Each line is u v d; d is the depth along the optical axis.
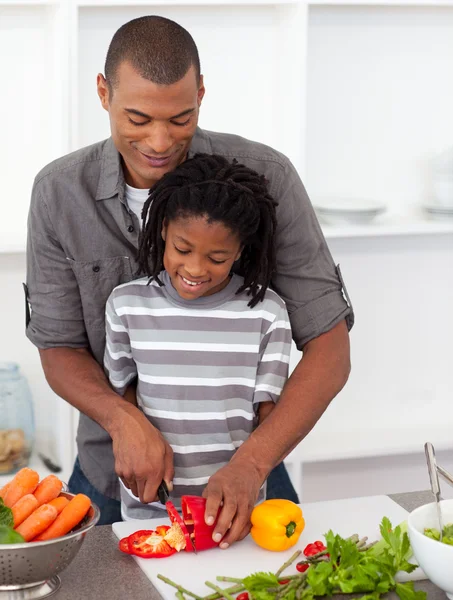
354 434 2.81
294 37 2.41
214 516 1.30
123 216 1.61
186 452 1.55
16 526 1.23
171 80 1.38
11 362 2.50
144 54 1.38
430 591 1.22
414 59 2.68
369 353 2.84
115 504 1.81
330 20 2.59
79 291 1.67
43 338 1.68
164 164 1.46
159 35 1.40
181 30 1.44
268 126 2.61
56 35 2.29
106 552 1.32
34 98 2.48
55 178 1.61
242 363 1.55
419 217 2.73
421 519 1.23
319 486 2.90
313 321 1.63
